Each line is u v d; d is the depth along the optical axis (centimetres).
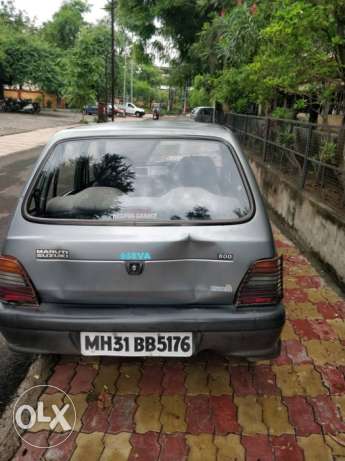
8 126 2614
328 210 484
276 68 656
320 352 318
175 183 268
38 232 239
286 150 738
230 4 1569
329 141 549
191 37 2269
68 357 309
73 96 3253
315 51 563
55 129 2622
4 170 1139
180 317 231
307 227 551
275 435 240
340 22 520
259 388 279
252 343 240
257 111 1764
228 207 253
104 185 269
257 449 230
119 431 242
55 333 235
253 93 1189
